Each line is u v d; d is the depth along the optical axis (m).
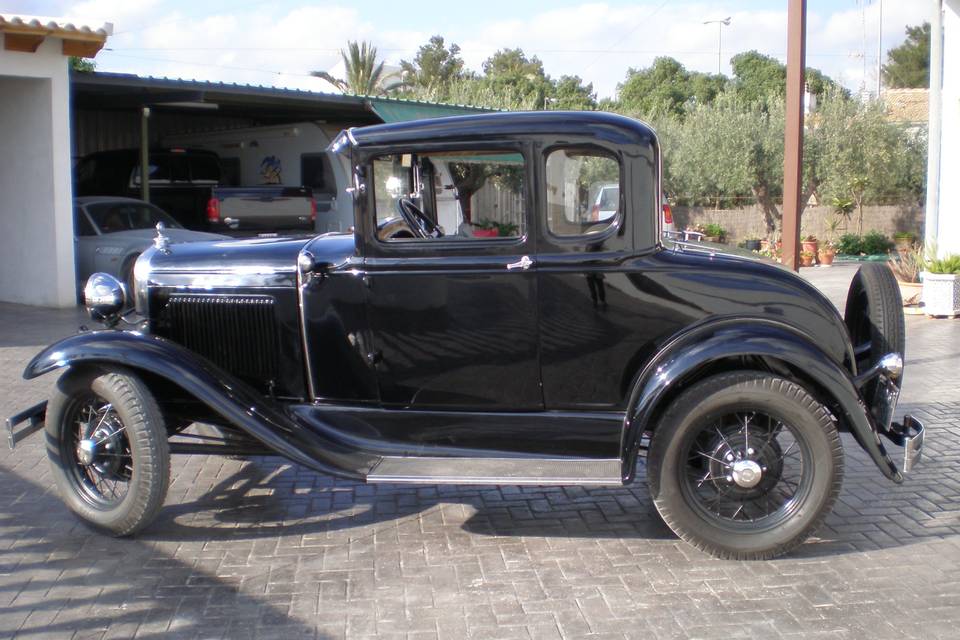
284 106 15.55
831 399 4.13
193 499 5.01
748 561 4.13
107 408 4.46
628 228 4.15
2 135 12.16
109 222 12.81
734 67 47.84
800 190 9.03
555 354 4.31
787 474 4.87
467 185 4.35
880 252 23.47
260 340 4.75
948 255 11.68
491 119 4.21
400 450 4.44
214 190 13.40
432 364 4.45
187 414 4.75
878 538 4.41
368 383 4.58
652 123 26.70
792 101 8.93
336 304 4.51
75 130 17.56
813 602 3.72
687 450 4.06
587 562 4.15
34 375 4.25
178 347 4.46
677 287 4.17
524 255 4.23
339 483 5.29
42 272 12.09
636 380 4.17
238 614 3.63
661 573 4.02
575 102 43.28
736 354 3.93
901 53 58.19
